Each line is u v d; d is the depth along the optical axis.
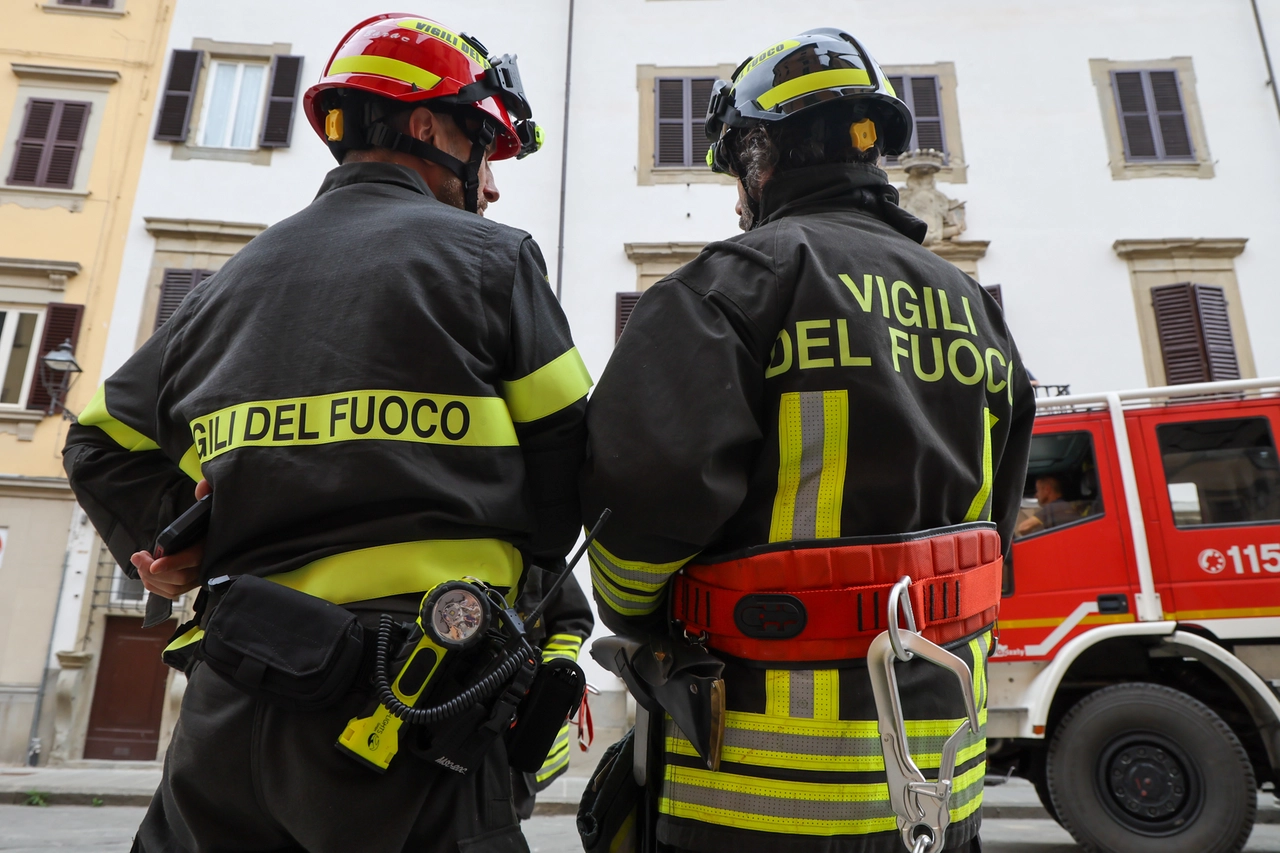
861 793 1.14
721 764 1.19
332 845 1.07
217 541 1.23
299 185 12.48
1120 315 11.70
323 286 1.29
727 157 1.64
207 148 12.51
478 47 1.65
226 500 1.21
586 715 3.10
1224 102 12.45
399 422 1.19
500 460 1.24
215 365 1.32
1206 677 4.39
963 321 1.39
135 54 12.80
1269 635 4.19
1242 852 4.32
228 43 13.00
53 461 11.34
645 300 1.33
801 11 13.24
